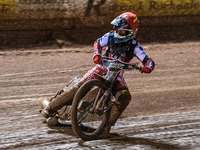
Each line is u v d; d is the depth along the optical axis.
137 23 9.49
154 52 23.66
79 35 25.47
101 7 25.48
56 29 25.09
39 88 15.05
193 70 19.06
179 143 9.65
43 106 10.74
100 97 9.76
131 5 26.03
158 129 10.79
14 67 18.66
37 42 24.33
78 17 25.20
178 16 27.70
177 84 16.33
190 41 27.11
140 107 13.12
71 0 24.98
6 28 23.94
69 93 9.91
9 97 13.66
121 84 9.92
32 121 11.18
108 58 9.72
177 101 13.94
